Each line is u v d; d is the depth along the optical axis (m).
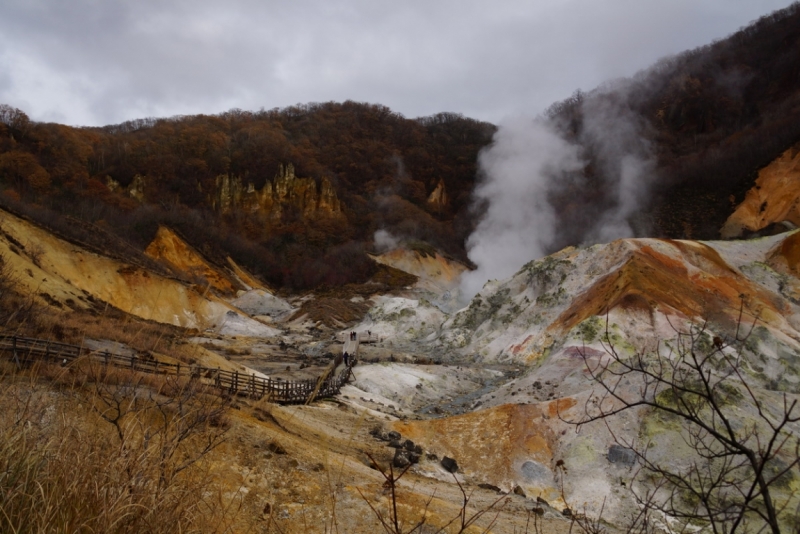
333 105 198.38
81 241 56.19
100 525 3.54
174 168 131.88
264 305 87.94
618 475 16.41
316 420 19.42
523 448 18.75
